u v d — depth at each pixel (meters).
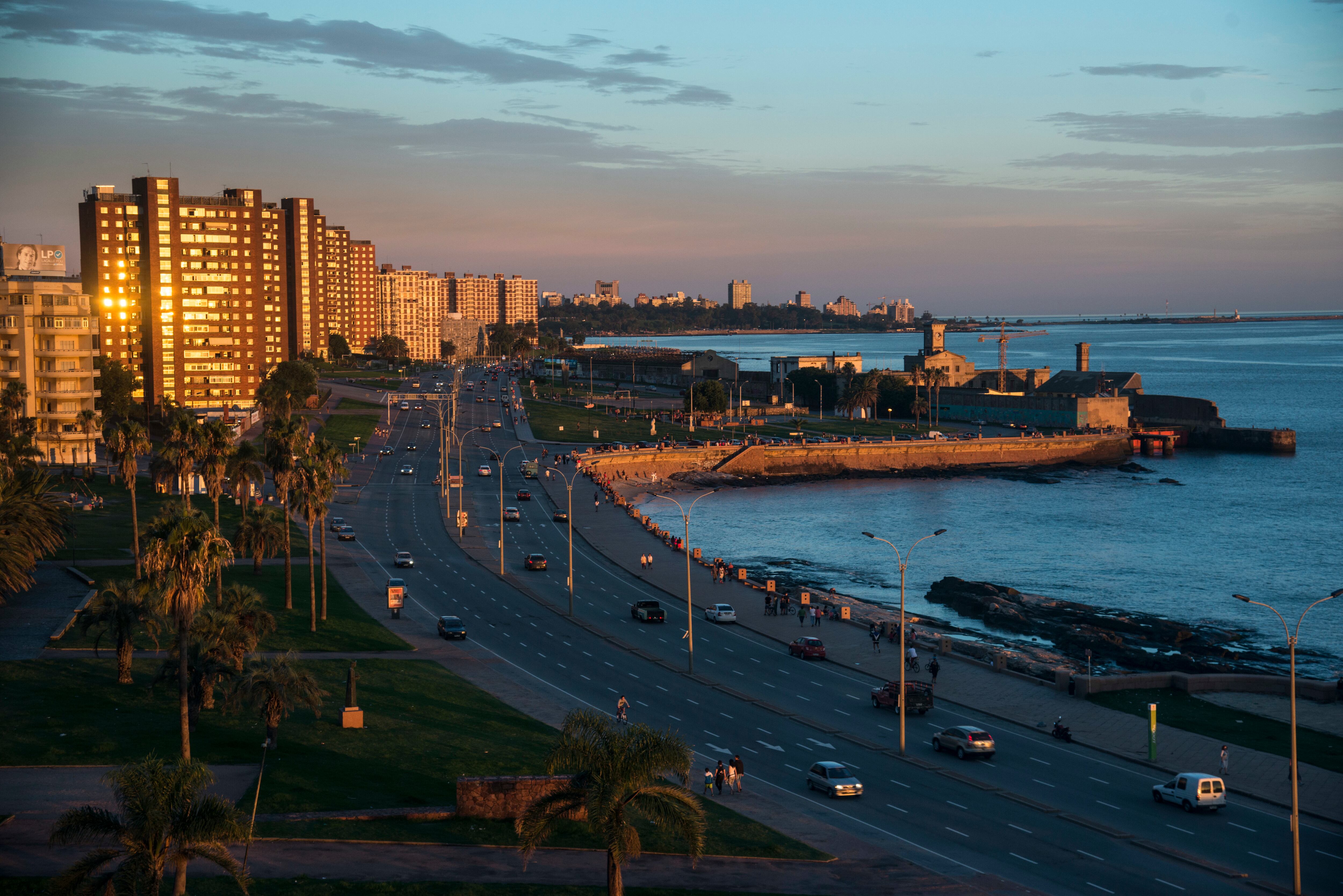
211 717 66.12
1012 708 75.69
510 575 121.94
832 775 58.94
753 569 142.25
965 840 52.19
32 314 179.38
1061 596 130.38
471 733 66.12
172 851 37.41
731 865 48.25
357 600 105.56
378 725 66.12
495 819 52.72
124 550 112.69
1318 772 62.53
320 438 98.25
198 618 64.25
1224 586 135.50
